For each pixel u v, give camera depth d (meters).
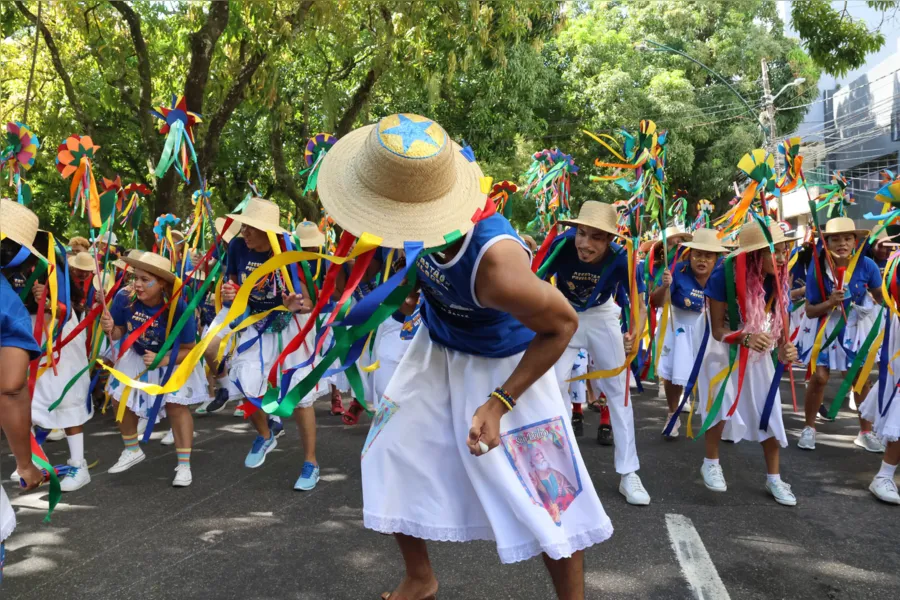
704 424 4.46
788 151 5.20
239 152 16.28
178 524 4.02
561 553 2.31
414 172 2.01
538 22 13.11
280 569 3.40
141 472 5.10
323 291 2.20
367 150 2.08
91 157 4.18
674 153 22.06
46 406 4.62
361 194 2.10
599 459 5.42
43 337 4.54
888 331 4.57
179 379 2.09
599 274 4.59
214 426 6.72
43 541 3.77
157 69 12.79
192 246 6.04
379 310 2.13
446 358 2.51
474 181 2.22
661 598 3.11
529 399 2.43
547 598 3.10
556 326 2.19
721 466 5.18
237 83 11.15
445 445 2.47
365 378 5.79
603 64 22.59
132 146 14.40
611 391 4.56
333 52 13.22
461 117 18.83
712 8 24.73
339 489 4.66
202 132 12.97
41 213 15.59
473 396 2.42
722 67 24.34
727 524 4.01
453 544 3.68
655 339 6.90
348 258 2.03
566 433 2.46
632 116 21.88
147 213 14.59
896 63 21.23
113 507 4.32
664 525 3.98
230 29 11.12
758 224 4.38
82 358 4.91
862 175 22.89
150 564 3.46
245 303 2.12
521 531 2.36
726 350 4.57
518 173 18.64
